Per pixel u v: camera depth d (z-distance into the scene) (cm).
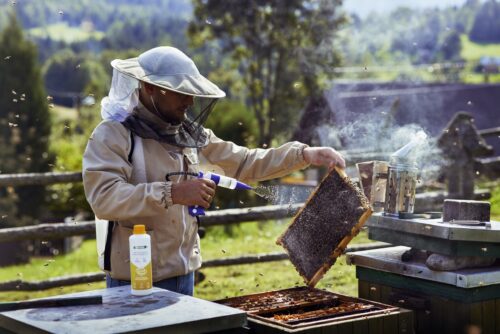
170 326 222
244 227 1114
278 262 779
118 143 279
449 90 2172
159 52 287
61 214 1797
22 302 244
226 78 1742
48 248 1650
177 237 290
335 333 257
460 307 290
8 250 1578
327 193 295
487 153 865
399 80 2216
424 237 301
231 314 234
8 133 2052
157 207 265
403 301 309
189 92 277
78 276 639
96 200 269
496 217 960
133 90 287
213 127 1509
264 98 1709
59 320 228
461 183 872
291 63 1697
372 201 324
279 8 1670
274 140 1669
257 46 1694
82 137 2145
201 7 1716
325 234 289
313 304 291
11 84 2152
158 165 287
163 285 288
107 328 218
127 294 260
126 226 284
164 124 286
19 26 2259
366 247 680
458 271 292
